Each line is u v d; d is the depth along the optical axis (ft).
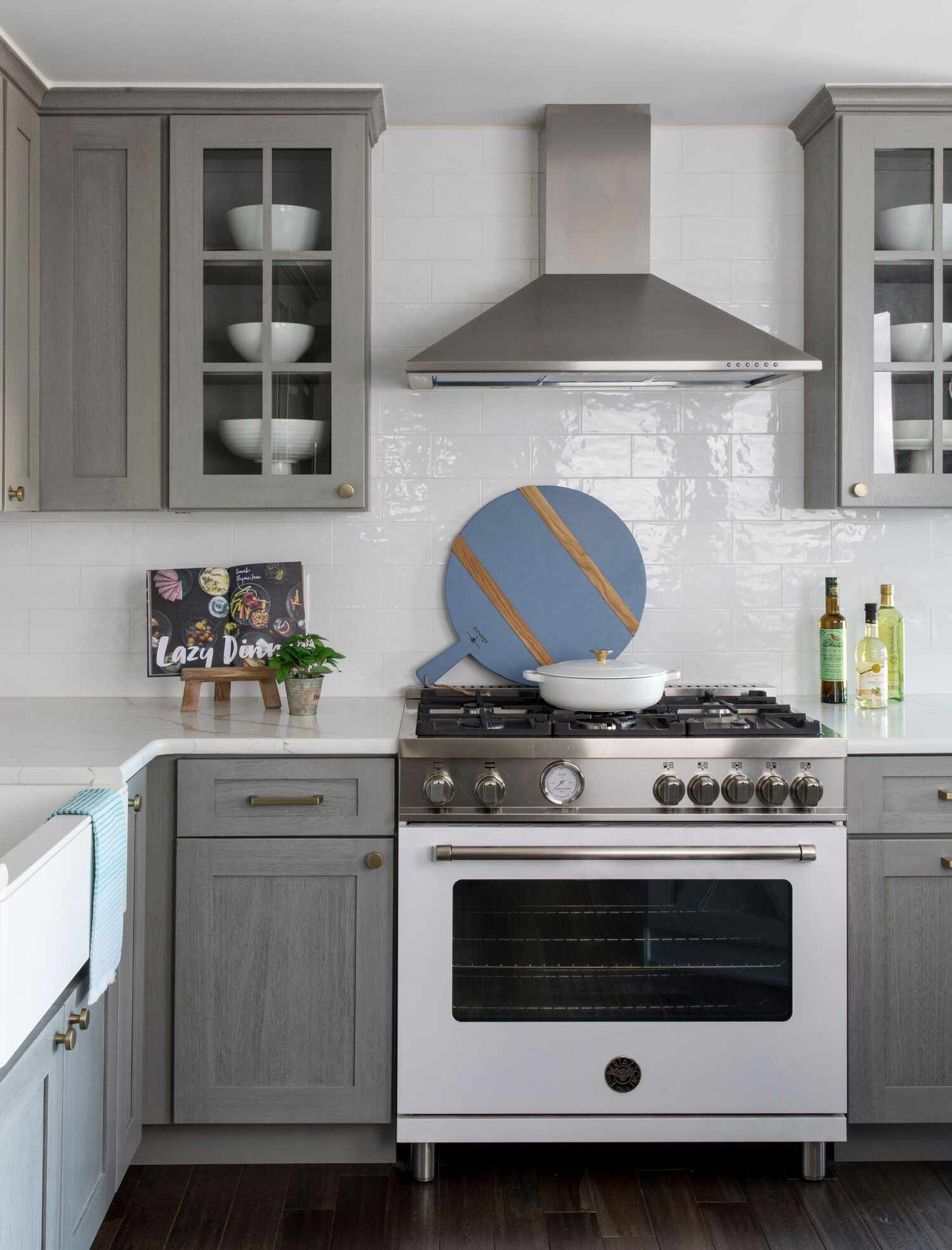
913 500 8.77
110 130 8.46
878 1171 7.98
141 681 9.61
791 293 9.61
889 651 9.53
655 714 8.38
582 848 7.47
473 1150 8.25
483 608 9.59
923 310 8.75
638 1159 8.13
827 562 9.71
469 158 9.48
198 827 7.64
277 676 8.61
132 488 8.52
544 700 8.59
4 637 9.56
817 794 7.48
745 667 9.70
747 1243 7.06
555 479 9.62
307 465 8.55
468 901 7.60
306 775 7.64
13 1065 4.93
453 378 8.25
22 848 5.15
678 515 9.64
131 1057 7.37
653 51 8.10
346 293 8.51
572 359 7.80
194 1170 7.92
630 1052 7.66
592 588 9.62
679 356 7.82
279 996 7.68
